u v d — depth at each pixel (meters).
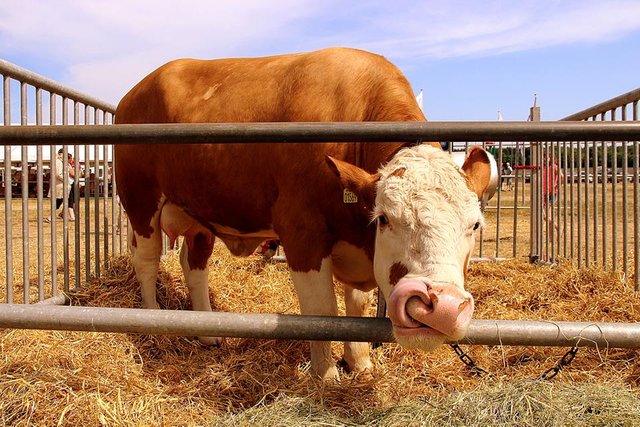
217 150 3.55
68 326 2.05
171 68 4.20
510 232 10.79
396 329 1.92
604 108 4.94
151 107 4.16
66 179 4.47
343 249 3.15
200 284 4.44
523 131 1.98
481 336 1.98
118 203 5.68
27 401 2.37
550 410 2.13
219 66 3.98
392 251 2.15
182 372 3.17
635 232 4.45
